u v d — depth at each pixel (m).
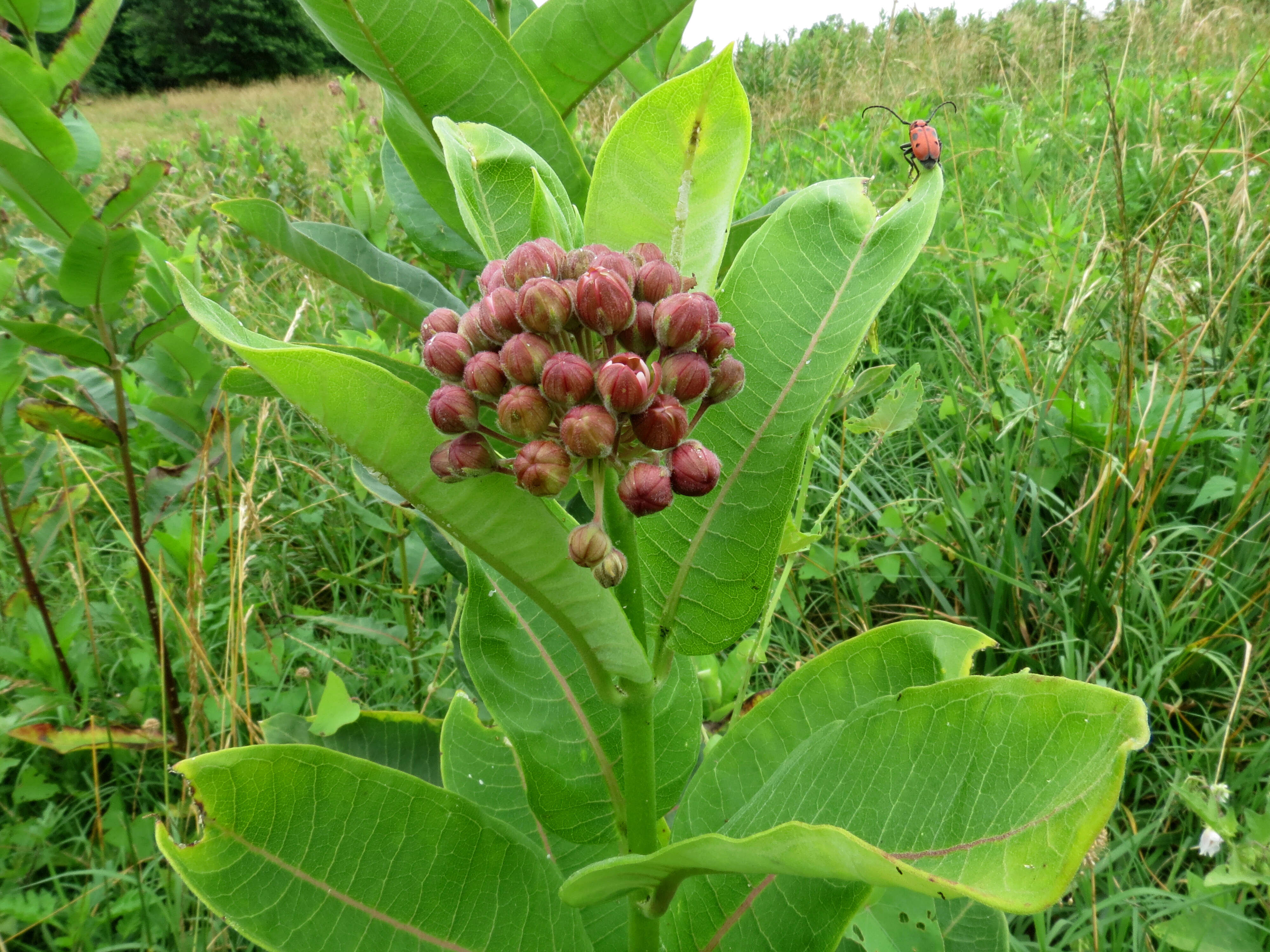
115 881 2.94
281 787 1.53
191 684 3.21
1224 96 7.25
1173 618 3.56
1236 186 5.50
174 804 3.18
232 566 3.36
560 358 1.29
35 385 4.69
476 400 1.36
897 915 2.04
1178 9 8.88
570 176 2.26
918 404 3.09
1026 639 3.62
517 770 2.29
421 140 2.40
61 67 3.37
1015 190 6.98
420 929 1.61
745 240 2.71
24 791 3.15
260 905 1.51
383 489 2.78
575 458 1.29
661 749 2.02
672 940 1.87
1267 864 2.41
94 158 3.55
